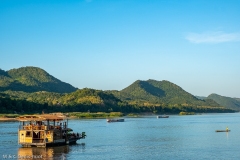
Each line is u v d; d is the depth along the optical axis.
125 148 88.94
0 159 70.44
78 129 156.75
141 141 106.38
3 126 161.50
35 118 85.38
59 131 89.50
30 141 84.88
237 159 73.12
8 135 118.31
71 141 94.56
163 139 113.06
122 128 166.12
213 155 78.31
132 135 127.75
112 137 119.31
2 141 100.06
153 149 87.88
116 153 80.25
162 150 86.06
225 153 81.25
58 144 88.75
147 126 184.62
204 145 96.69
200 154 79.81
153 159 72.94
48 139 85.50
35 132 85.31
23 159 70.56
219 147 92.12
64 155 75.88
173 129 161.12
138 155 77.81
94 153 79.75
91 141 105.06
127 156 76.19
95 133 136.50
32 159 70.62
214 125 196.25
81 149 85.62
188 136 124.50
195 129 162.12
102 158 73.31
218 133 138.00
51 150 82.25
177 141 106.75
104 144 97.25
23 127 86.19
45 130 84.69
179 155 78.12
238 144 99.00
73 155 76.31
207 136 124.75
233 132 143.50
